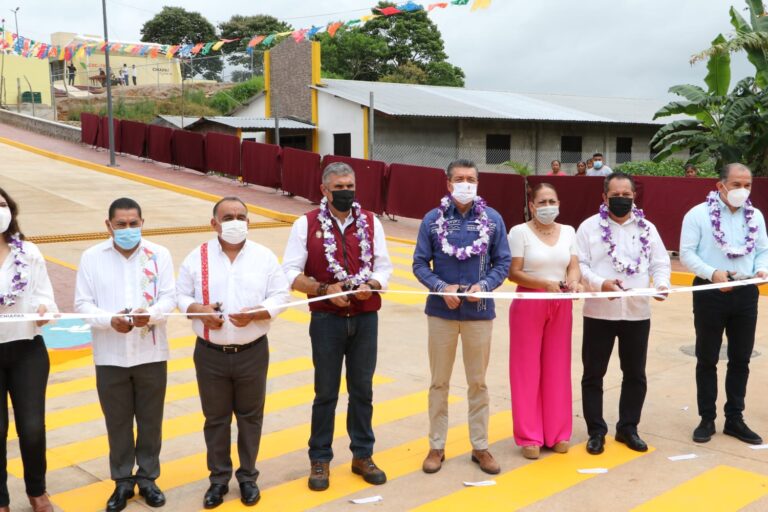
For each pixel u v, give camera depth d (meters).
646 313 5.06
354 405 4.70
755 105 15.48
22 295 4.05
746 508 4.26
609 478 4.68
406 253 14.11
